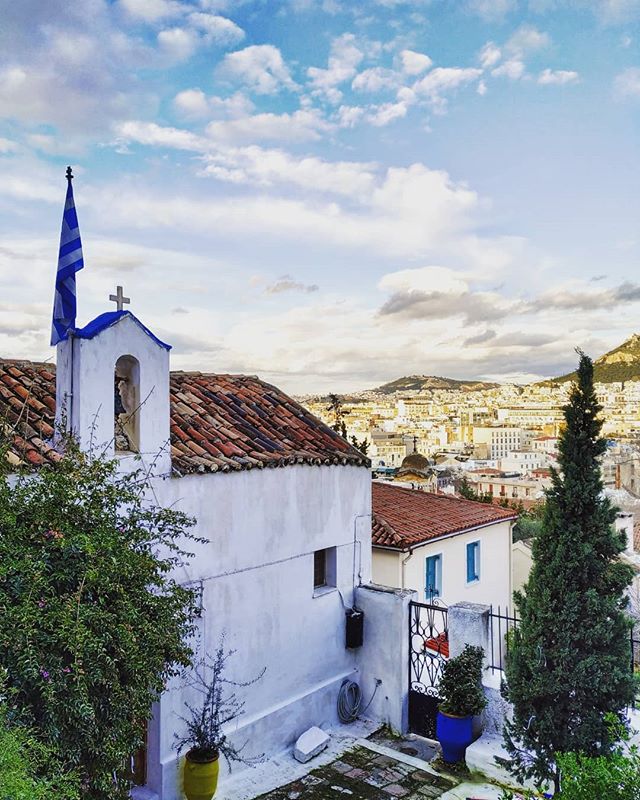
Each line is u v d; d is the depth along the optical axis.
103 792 5.57
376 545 14.84
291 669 10.09
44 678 5.04
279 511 9.93
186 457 8.93
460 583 16.88
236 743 9.15
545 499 8.87
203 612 8.80
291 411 12.16
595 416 8.67
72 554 5.88
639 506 33.28
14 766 4.11
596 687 8.09
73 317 8.86
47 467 6.63
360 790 8.85
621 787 5.10
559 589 8.41
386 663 10.83
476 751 9.31
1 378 9.25
